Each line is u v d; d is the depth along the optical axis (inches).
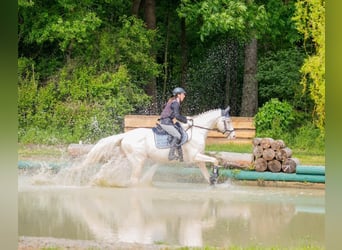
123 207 551.8
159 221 490.6
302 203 580.7
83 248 387.5
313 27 868.6
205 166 679.7
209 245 408.5
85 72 1051.9
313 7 874.8
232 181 695.1
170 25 1291.8
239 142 945.5
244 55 1247.5
